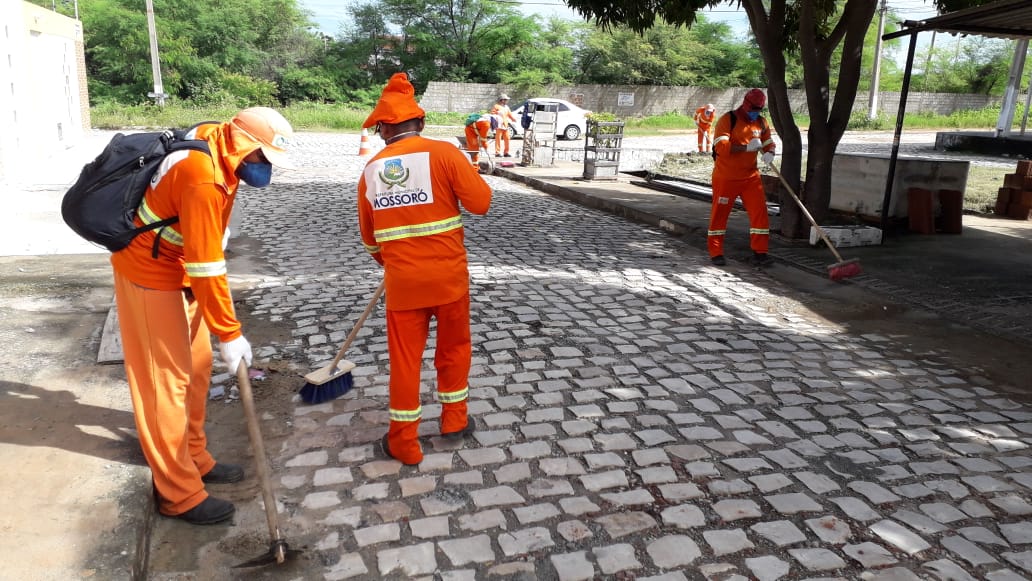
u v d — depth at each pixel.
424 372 4.52
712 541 2.97
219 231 2.61
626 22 9.62
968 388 4.66
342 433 3.79
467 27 42.47
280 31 39.97
